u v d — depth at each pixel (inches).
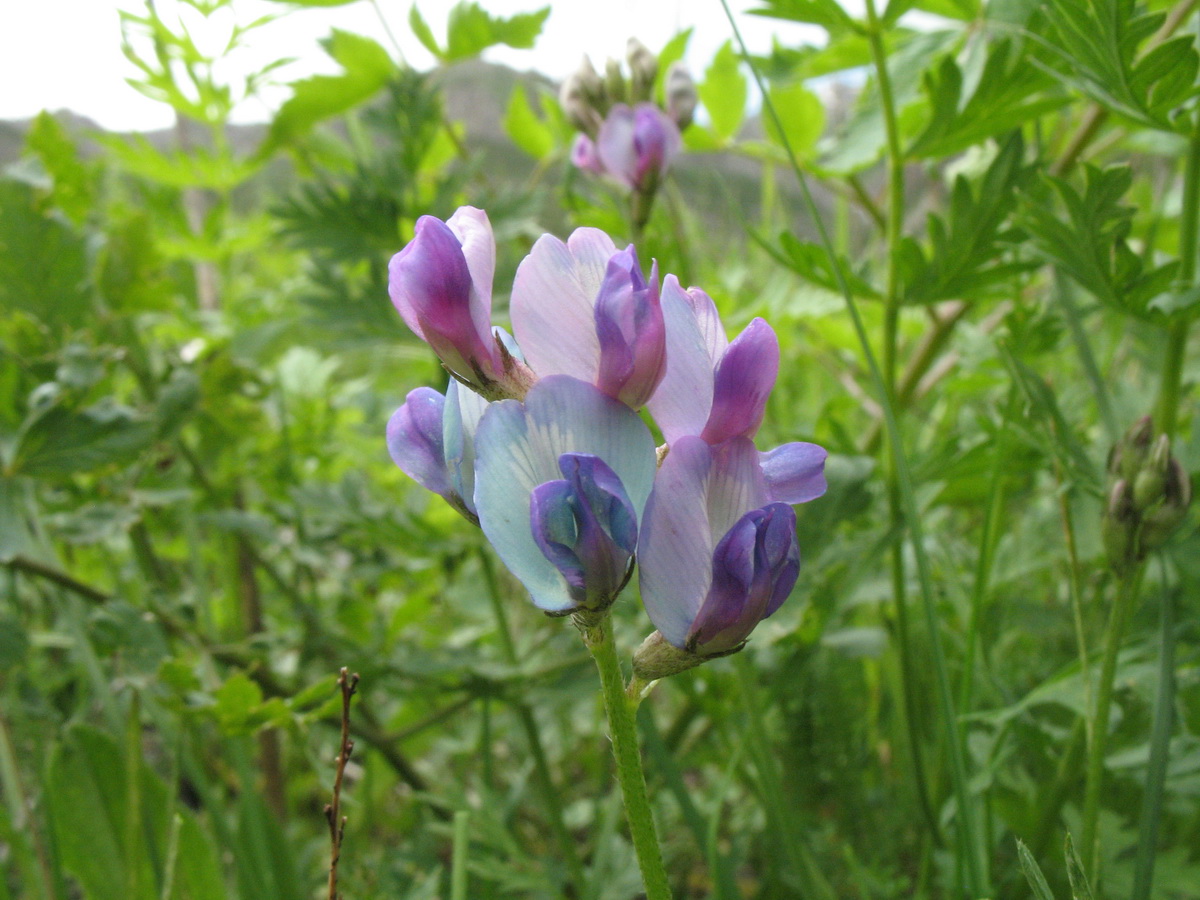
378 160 6.5
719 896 4.4
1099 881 4.2
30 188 6.1
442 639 7.6
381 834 7.2
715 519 2.7
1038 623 5.3
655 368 2.6
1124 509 3.4
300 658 5.9
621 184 5.5
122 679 4.8
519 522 2.6
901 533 4.8
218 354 6.6
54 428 5.0
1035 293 6.6
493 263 2.8
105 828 4.9
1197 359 6.0
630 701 2.7
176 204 8.3
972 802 4.0
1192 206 4.1
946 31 5.7
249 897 4.7
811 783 5.6
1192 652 4.6
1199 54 3.5
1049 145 6.7
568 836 5.5
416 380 10.5
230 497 7.2
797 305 7.6
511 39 6.5
